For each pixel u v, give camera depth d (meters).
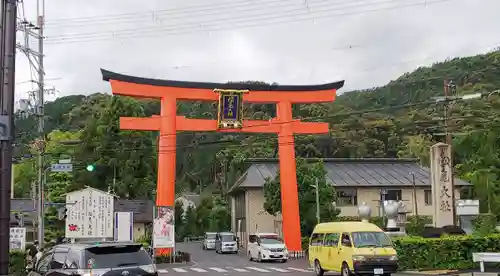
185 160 89.69
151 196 61.59
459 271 24.84
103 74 35.91
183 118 37.75
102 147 61.59
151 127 37.25
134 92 36.56
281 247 37.69
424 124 81.31
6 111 12.84
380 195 48.94
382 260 20.80
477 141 58.19
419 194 53.16
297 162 46.28
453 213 33.34
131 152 61.78
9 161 12.76
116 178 61.50
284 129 39.94
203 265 35.72
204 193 82.94
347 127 89.88
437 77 96.69
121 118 36.78
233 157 80.69
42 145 30.06
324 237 23.91
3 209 12.53
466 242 26.61
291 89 40.06
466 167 59.78
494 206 50.00
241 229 57.59
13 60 13.12
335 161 57.62
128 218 35.38
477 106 69.75
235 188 56.47
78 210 34.03
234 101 37.81
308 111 90.06
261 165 56.25
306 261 37.59
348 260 21.11
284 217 40.31
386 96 103.50
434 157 34.03
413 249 26.16
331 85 40.72
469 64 94.31
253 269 31.59
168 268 33.59
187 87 37.72
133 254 11.66
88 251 11.34
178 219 78.56
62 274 11.52
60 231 47.03
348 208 51.59
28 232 47.41
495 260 22.34
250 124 39.12
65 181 50.53
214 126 38.19
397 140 85.38
